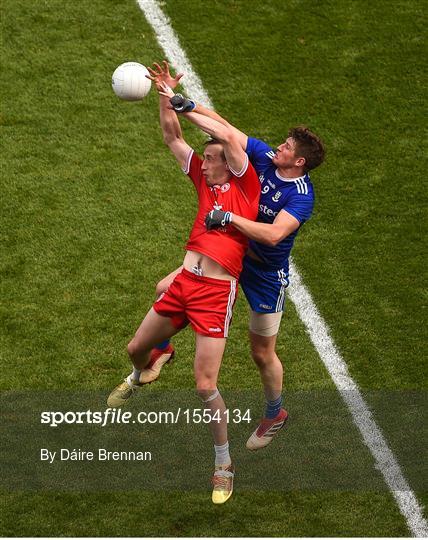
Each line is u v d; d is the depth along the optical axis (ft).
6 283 116.98
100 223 124.26
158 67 90.22
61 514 94.48
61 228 123.54
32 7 151.84
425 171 131.85
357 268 120.26
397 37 148.66
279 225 88.22
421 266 120.37
